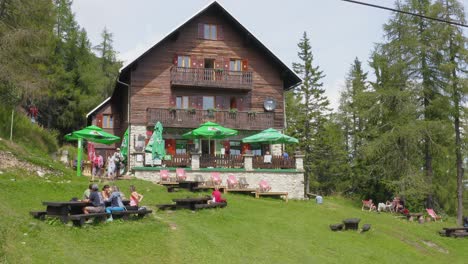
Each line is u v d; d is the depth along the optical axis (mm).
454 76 33188
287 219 21484
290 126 51219
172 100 32875
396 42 35312
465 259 21688
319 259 16078
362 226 22734
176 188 25219
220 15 34438
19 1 28188
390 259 18156
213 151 33125
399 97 34094
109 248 13062
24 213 15266
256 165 28750
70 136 32969
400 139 34156
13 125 29109
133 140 31641
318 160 49688
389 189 35406
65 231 13570
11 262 10195
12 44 26969
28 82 28297
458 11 33250
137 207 17078
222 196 24953
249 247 15820
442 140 33844
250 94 34438
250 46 34844
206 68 33562
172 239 14812
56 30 45812
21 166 23141
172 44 33344
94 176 26766
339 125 45688
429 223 29594
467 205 39312
